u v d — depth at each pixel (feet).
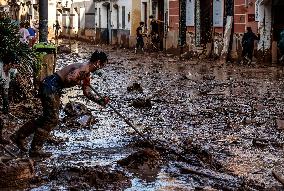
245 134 41.27
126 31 172.55
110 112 50.24
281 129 43.04
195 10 131.54
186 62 115.44
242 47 108.78
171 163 32.45
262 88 69.56
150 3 157.58
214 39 123.34
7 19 46.83
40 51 55.36
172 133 41.27
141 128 42.91
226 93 64.80
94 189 27.43
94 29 201.98
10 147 35.58
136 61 118.01
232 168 31.83
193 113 50.29
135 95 62.64
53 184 28.19
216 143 38.11
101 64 34.30
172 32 142.92
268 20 109.40
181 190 27.58
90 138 39.04
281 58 104.27
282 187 28.45
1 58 44.16
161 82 76.54
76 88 65.82
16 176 27.96
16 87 51.01
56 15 233.35
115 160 32.94
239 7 115.34
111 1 184.55
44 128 33.60
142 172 30.60
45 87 33.53
